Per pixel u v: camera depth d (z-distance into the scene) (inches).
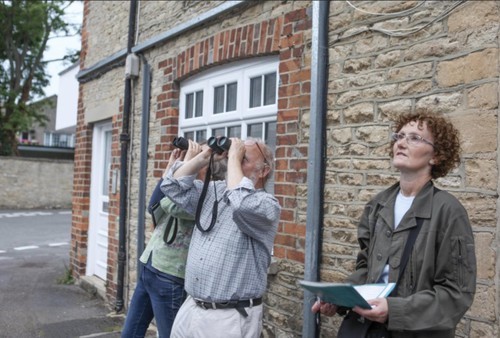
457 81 104.0
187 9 194.1
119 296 226.5
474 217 98.7
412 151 77.0
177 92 203.9
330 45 132.2
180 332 100.7
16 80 925.8
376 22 121.3
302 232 136.5
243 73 167.8
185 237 122.3
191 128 195.6
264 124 159.5
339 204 128.2
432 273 72.7
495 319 93.7
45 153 1109.1
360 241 85.4
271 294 144.9
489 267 95.4
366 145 122.5
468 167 100.3
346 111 127.5
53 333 197.8
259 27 154.2
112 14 261.1
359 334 77.5
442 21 107.7
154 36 215.3
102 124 276.1
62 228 551.8
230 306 96.0
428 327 69.8
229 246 97.1
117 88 249.3
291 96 141.8
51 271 319.6
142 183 217.2
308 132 136.0
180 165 111.8
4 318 215.2
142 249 214.5
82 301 246.2
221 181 108.4
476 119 99.8
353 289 66.2
